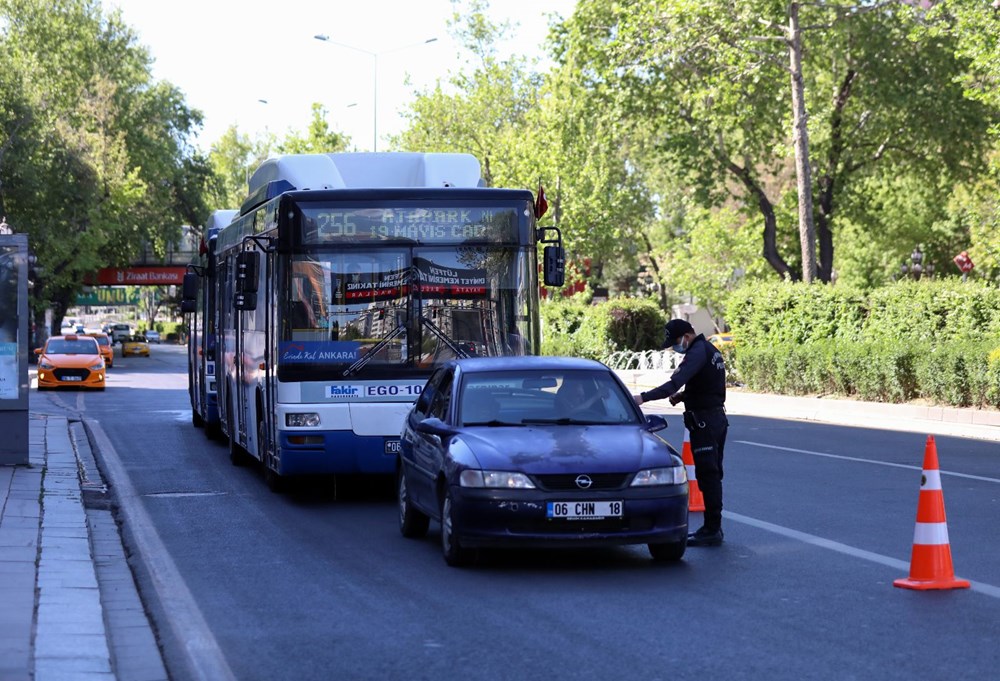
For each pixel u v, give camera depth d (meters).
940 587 10.46
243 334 20.25
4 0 88.50
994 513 14.70
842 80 52.94
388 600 10.34
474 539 11.38
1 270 19.70
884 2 44.47
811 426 28.42
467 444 11.80
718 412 12.95
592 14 51.16
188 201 103.12
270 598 10.54
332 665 8.26
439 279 16.47
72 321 158.50
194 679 8.01
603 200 67.62
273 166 18.11
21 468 19.78
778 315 38.53
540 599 10.27
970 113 50.16
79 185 81.62
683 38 45.56
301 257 16.31
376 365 16.30
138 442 26.36
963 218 64.19
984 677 7.67
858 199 56.12
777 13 43.66
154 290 196.75
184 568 12.05
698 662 8.13
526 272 16.67
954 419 28.91
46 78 86.12
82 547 12.63
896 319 33.84
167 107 99.75
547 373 12.93
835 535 13.35
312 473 16.36
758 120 51.62
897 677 7.70
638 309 54.78
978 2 36.09
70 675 7.57
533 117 69.12
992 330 31.12
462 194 16.61
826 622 9.26
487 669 8.05
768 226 55.25
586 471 11.28
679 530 11.50
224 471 20.91
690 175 56.66
